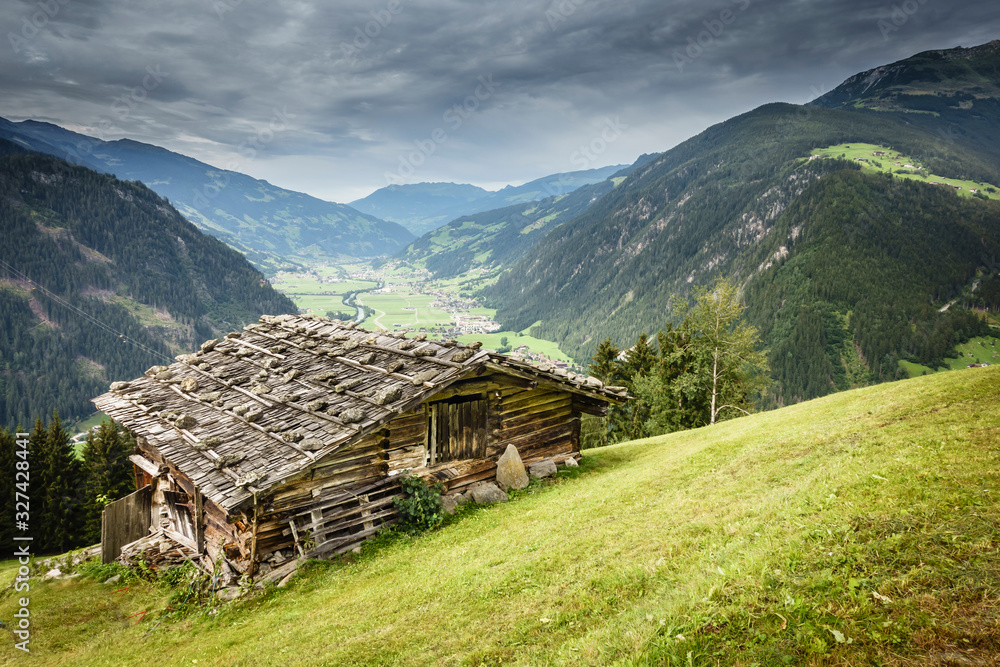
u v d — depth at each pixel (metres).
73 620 14.80
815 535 8.15
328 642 10.43
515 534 14.77
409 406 17.84
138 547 18.53
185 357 26.44
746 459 16.17
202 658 11.33
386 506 18.06
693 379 54.34
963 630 5.42
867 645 5.63
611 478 20.44
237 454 16.52
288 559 15.93
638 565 9.80
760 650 6.05
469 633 9.19
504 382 21.14
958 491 8.18
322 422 17.69
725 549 9.12
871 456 11.96
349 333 25.48
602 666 6.87
